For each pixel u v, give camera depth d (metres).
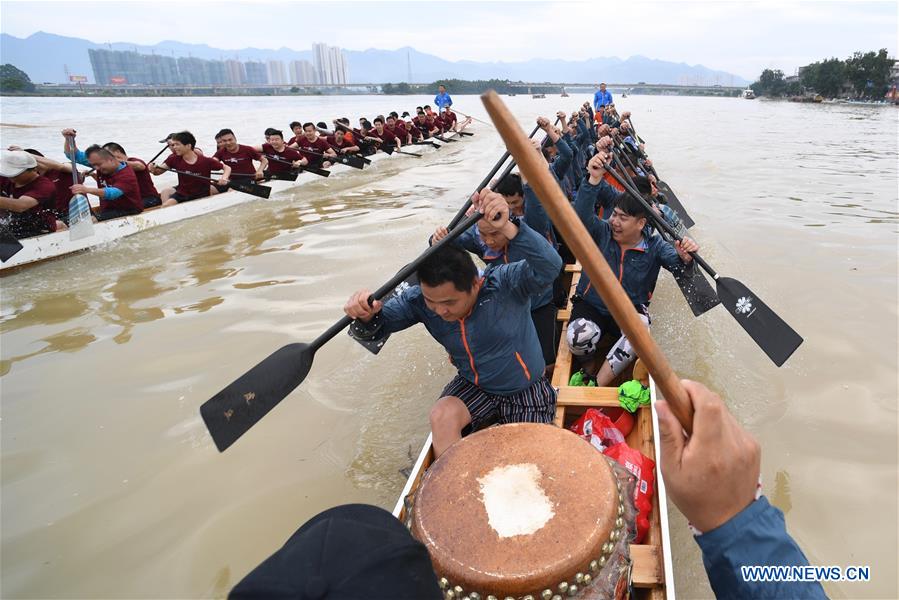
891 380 3.71
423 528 1.60
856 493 2.82
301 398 3.71
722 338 4.30
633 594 2.02
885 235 6.72
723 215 7.78
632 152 8.55
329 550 0.83
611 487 1.64
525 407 2.76
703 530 0.78
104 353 4.28
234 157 9.41
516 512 1.59
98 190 6.83
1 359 4.22
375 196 9.68
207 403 2.32
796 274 5.43
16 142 17.03
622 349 3.29
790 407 3.47
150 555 2.58
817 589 0.77
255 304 5.08
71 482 3.01
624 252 3.75
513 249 2.36
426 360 4.15
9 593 2.40
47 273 6.04
